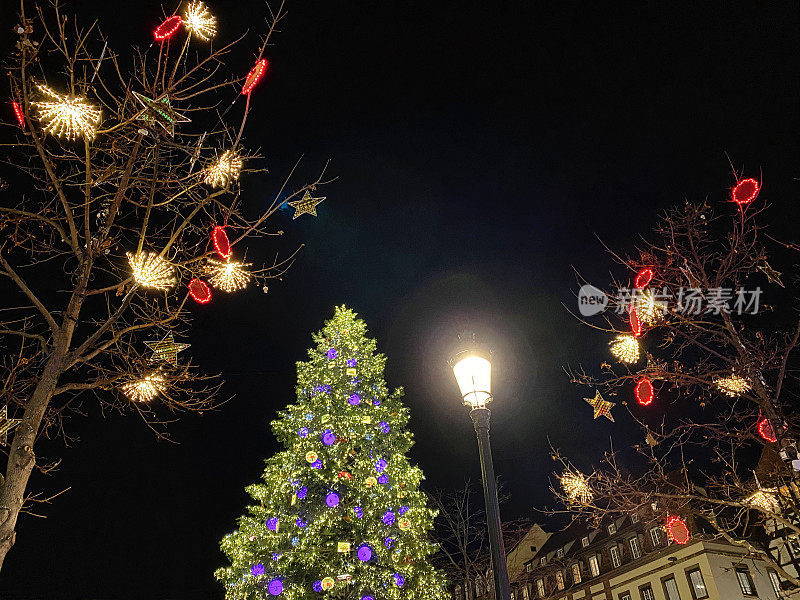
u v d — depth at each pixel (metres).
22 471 5.77
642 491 10.73
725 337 10.20
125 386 6.89
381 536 16.39
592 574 37.03
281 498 17.02
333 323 20.36
